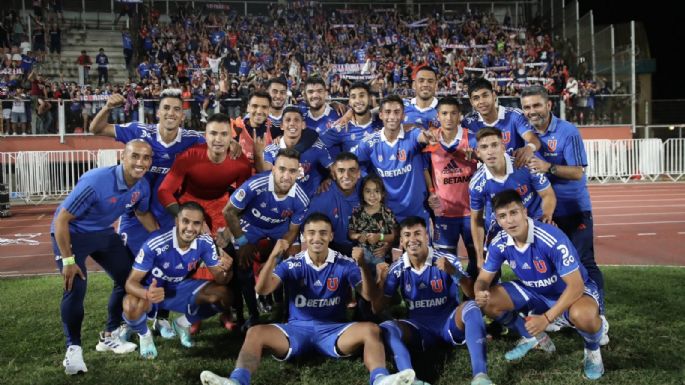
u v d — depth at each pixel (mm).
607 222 12898
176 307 5191
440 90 22422
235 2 29094
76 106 19125
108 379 4438
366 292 4762
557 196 5660
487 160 5086
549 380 4246
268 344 4414
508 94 22891
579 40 25750
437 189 6387
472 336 4254
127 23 27109
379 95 20797
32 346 5191
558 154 5660
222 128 5484
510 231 4441
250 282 5586
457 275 4738
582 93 21641
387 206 6250
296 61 23672
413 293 4875
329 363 4664
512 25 30750
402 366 4121
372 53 26094
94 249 4902
